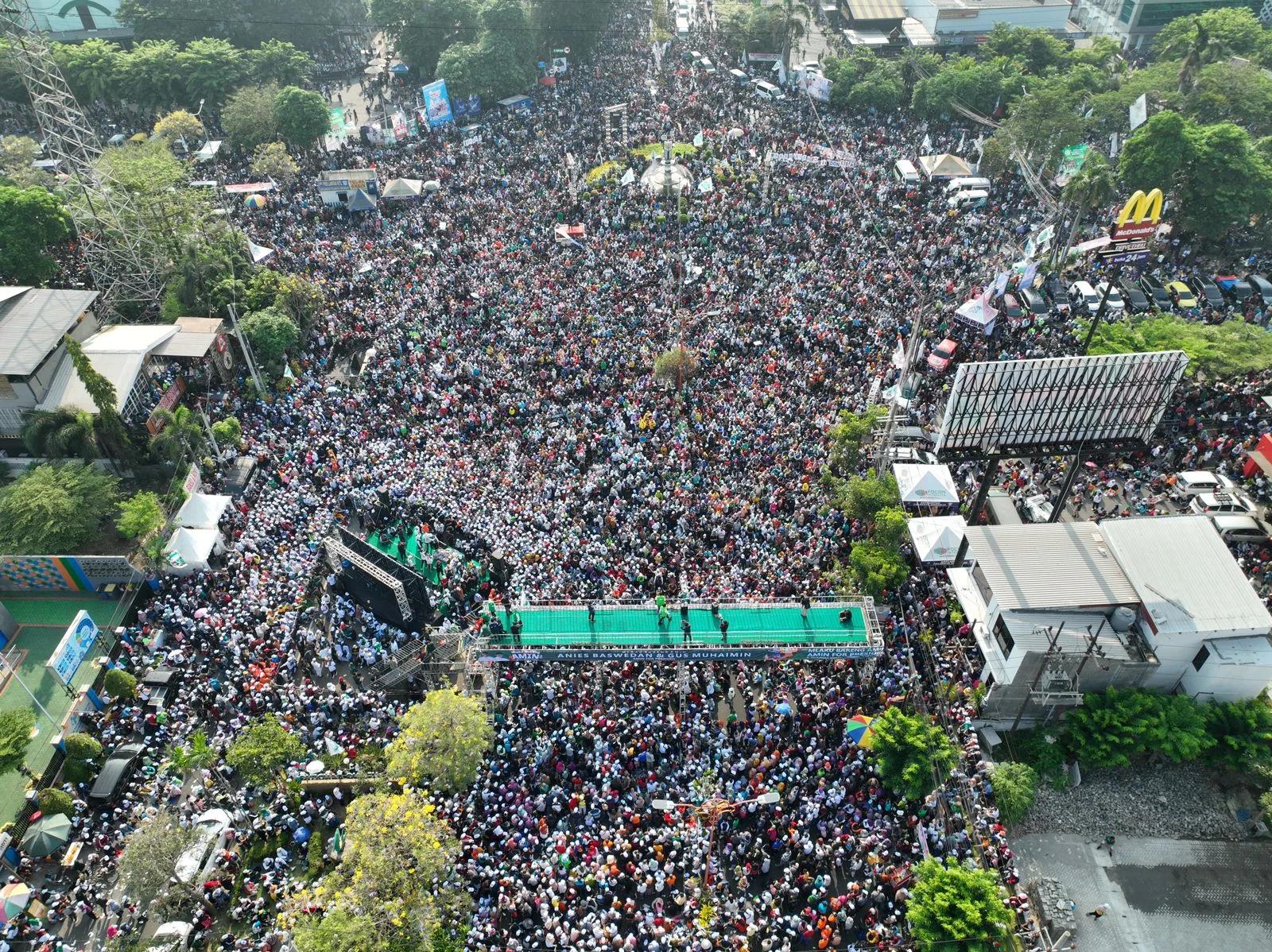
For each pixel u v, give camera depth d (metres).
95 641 59.53
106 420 70.75
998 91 128.75
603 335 86.44
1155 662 53.66
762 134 127.25
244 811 51.06
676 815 48.84
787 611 59.16
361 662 59.34
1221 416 75.56
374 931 41.12
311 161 126.38
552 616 58.84
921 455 72.69
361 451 73.81
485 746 49.41
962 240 99.25
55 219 93.31
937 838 47.84
